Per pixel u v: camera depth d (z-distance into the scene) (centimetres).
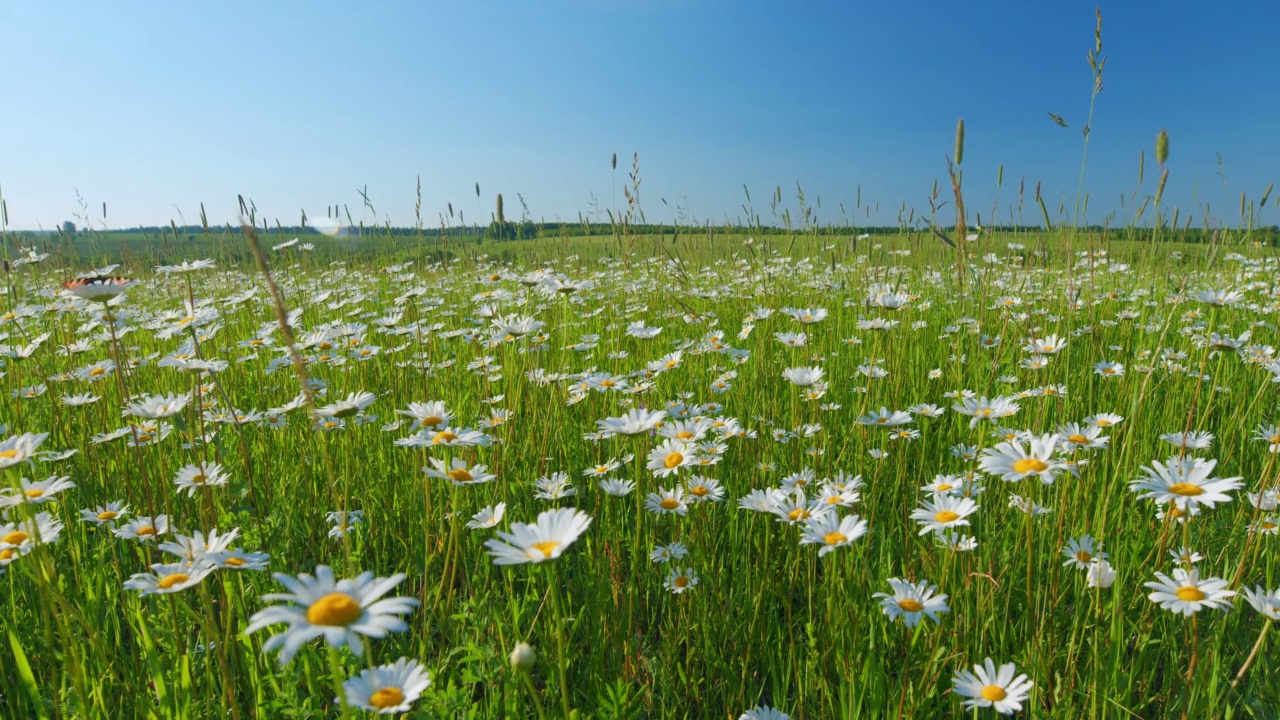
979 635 49
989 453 46
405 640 54
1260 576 57
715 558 62
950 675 49
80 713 40
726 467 77
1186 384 99
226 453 83
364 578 26
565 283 104
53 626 53
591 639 52
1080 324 137
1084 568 52
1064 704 46
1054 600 51
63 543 64
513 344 97
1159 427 84
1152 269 168
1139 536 59
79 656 47
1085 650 52
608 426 54
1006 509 66
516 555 30
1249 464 80
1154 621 52
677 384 106
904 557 59
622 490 62
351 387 107
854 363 117
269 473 75
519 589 62
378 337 140
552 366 105
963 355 116
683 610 57
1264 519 56
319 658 49
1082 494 62
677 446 59
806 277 209
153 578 41
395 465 79
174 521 62
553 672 48
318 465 80
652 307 169
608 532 64
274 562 59
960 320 130
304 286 199
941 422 90
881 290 125
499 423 75
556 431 82
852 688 45
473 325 153
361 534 66
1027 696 44
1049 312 148
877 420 64
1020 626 54
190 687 43
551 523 32
